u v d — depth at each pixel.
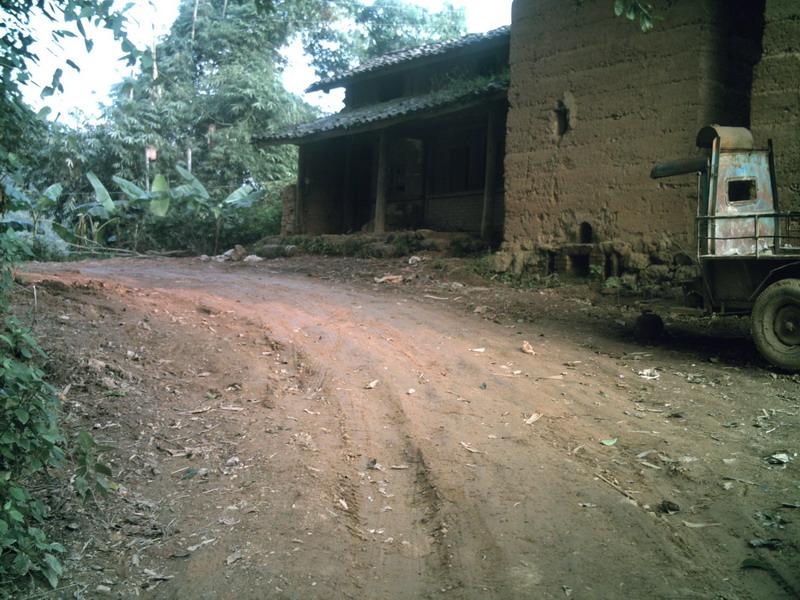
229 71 26.39
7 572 3.32
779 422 5.64
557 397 6.49
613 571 3.52
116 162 17.06
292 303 11.16
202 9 27.83
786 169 9.77
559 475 4.70
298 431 5.66
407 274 14.78
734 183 8.20
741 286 7.88
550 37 13.31
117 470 4.72
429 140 21.69
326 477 4.78
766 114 9.93
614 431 5.54
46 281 9.73
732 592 3.30
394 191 23.36
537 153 13.55
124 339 7.73
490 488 4.52
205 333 8.67
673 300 11.07
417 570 3.65
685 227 11.33
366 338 8.86
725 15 11.42
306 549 3.84
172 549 3.84
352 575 3.60
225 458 5.09
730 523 3.96
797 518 3.99
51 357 6.41
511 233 14.04
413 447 5.29
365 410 6.19
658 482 4.56
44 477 4.38
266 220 25.28
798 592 3.27
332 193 24.20
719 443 5.21
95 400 5.88
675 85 11.48
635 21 11.97
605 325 9.89
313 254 20.36
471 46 19.33
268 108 26.53
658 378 7.09
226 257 20.34
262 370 7.38
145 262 18.00
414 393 6.65
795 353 7.11
